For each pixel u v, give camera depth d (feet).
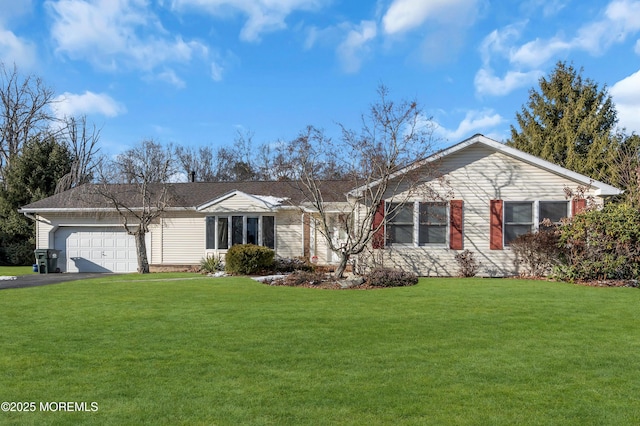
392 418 14.85
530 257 54.39
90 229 75.77
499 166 57.36
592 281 47.29
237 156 159.63
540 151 101.14
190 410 15.42
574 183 56.54
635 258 46.96
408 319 29.32
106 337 24.85
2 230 87.04
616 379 18.37
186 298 37.91
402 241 58.08
